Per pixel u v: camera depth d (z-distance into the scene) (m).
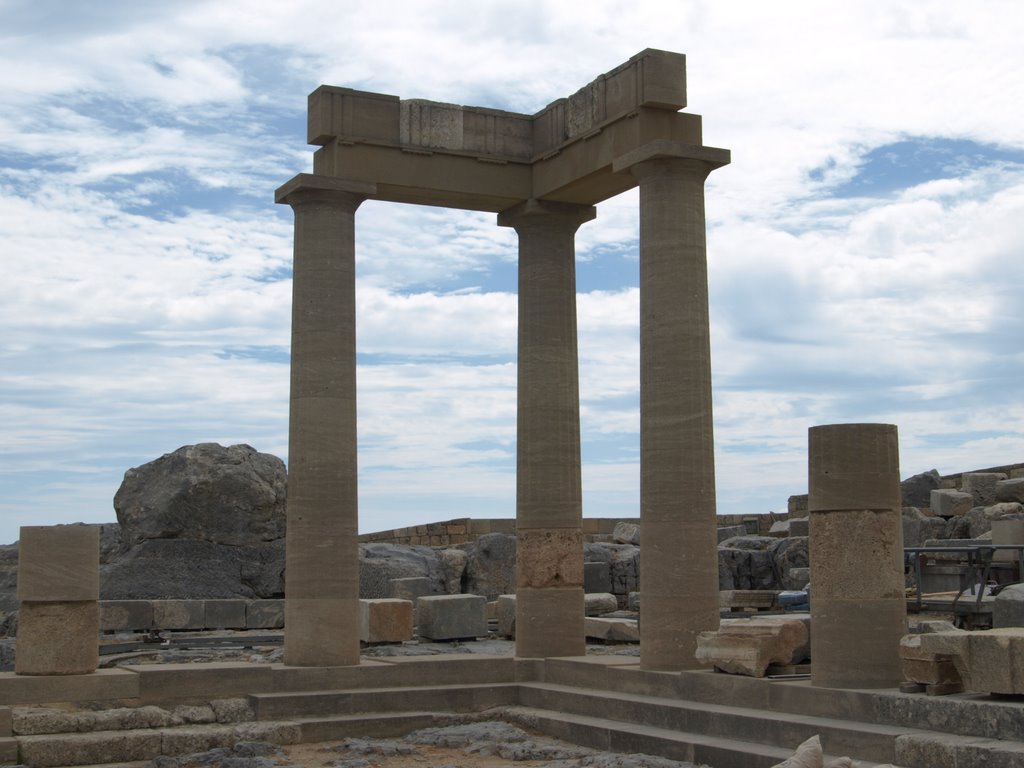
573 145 17.05
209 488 23.77
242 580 23.89
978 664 10.58
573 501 17.53
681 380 14.88
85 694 14.20
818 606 12.20
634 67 15.69
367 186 16.72
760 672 12.94
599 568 25.28
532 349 17.80
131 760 13.31
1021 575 16.56
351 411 16.52
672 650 14.46
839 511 12.10
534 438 17.56
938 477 29.20
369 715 15.09
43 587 14.27
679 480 14.73
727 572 25.66
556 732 14.38
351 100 16.81
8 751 12.83
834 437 12.20
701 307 15.12
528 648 17.05
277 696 14.83
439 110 17.41
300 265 16.61
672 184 15.22
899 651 11.71
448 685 16.14
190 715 14.44
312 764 12.95
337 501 16.22
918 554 17.56
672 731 13.11
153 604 20.94
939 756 10.05
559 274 18.00
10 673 14.62
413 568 25.09
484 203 18.09
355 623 16.16
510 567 26.02
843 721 11.55
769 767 11.29
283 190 16.75
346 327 16.58
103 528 26.25
